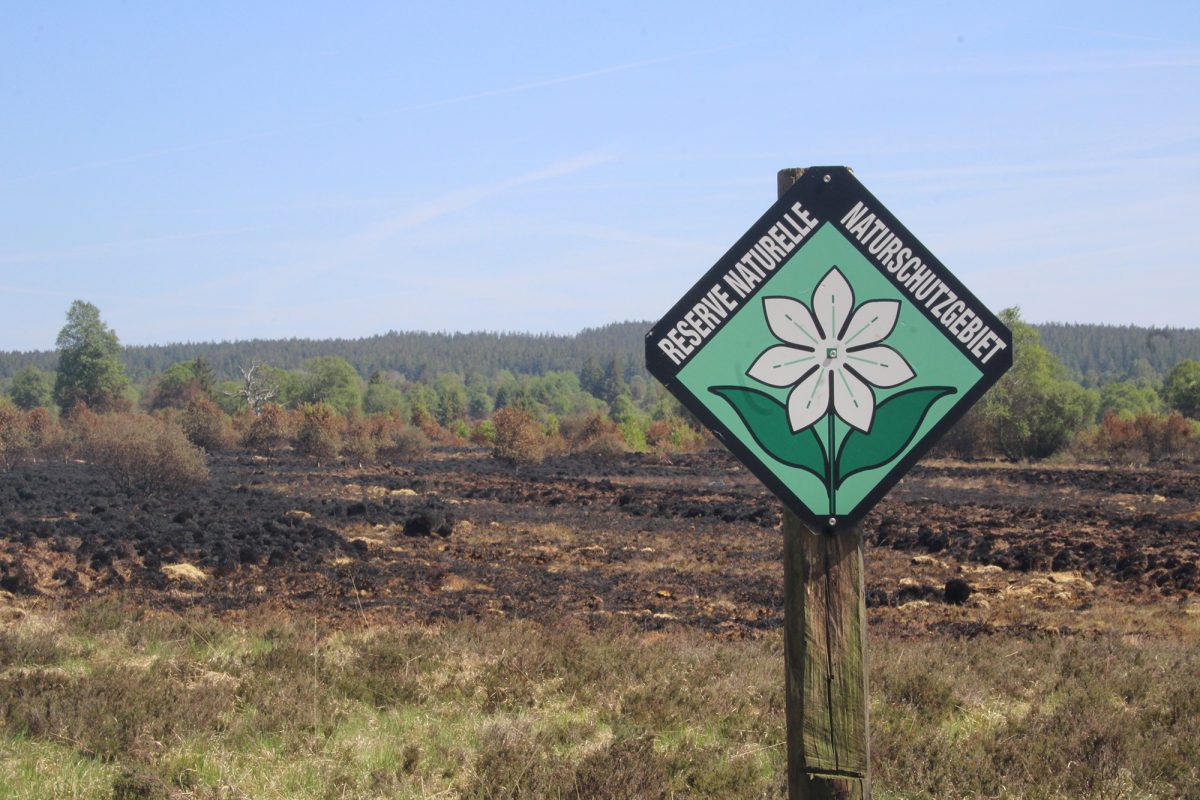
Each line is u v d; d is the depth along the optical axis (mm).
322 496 34438
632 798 6215
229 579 17547
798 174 3154
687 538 25984
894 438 3139
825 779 3137
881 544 24734
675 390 3180
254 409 105188
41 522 22281
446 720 8406
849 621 3150
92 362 105250
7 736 7246
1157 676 9984
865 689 3162
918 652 11242
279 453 61656
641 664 10266
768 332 3162
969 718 8617
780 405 3166
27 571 16766
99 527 22328
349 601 15656
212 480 38906
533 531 26766
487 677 9625
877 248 3129
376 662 10055
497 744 7238
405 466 53344
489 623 13102
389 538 24203
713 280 3166
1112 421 65375
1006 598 17609
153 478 31656
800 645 3174
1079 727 7789
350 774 6684
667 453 66062
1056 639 13031
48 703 7844
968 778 6902
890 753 7352
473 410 182000
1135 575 19609
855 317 3148
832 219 3139
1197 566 19688
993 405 61938
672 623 14750
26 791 6070
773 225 3150
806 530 3182
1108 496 38750
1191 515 29500
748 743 7645
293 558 19547
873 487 3143
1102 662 10602
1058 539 24406
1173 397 93375
